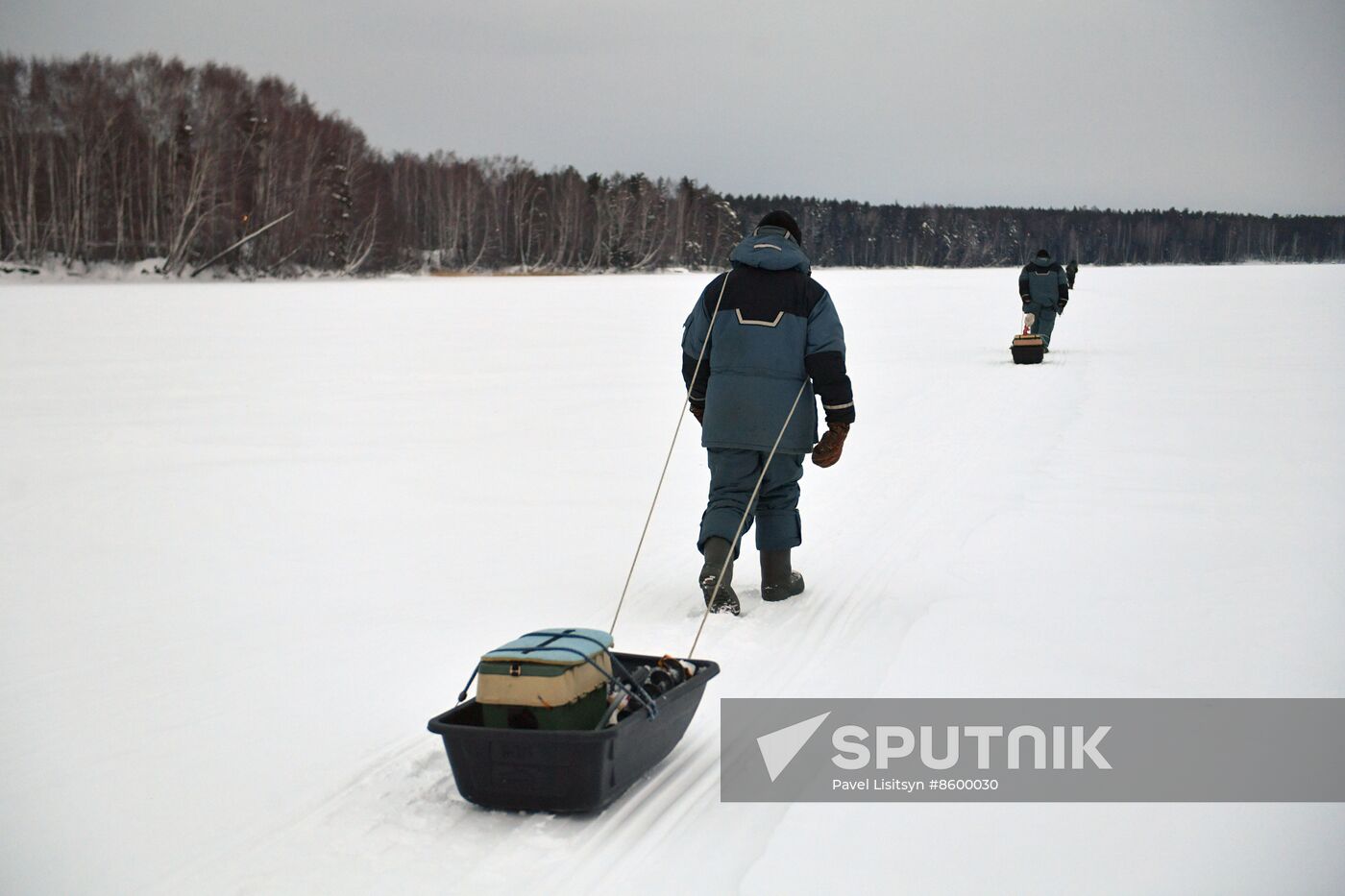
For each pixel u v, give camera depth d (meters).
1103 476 9.07
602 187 111.50
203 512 8.04
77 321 28.47
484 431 11.84
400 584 6.21
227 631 5.35
